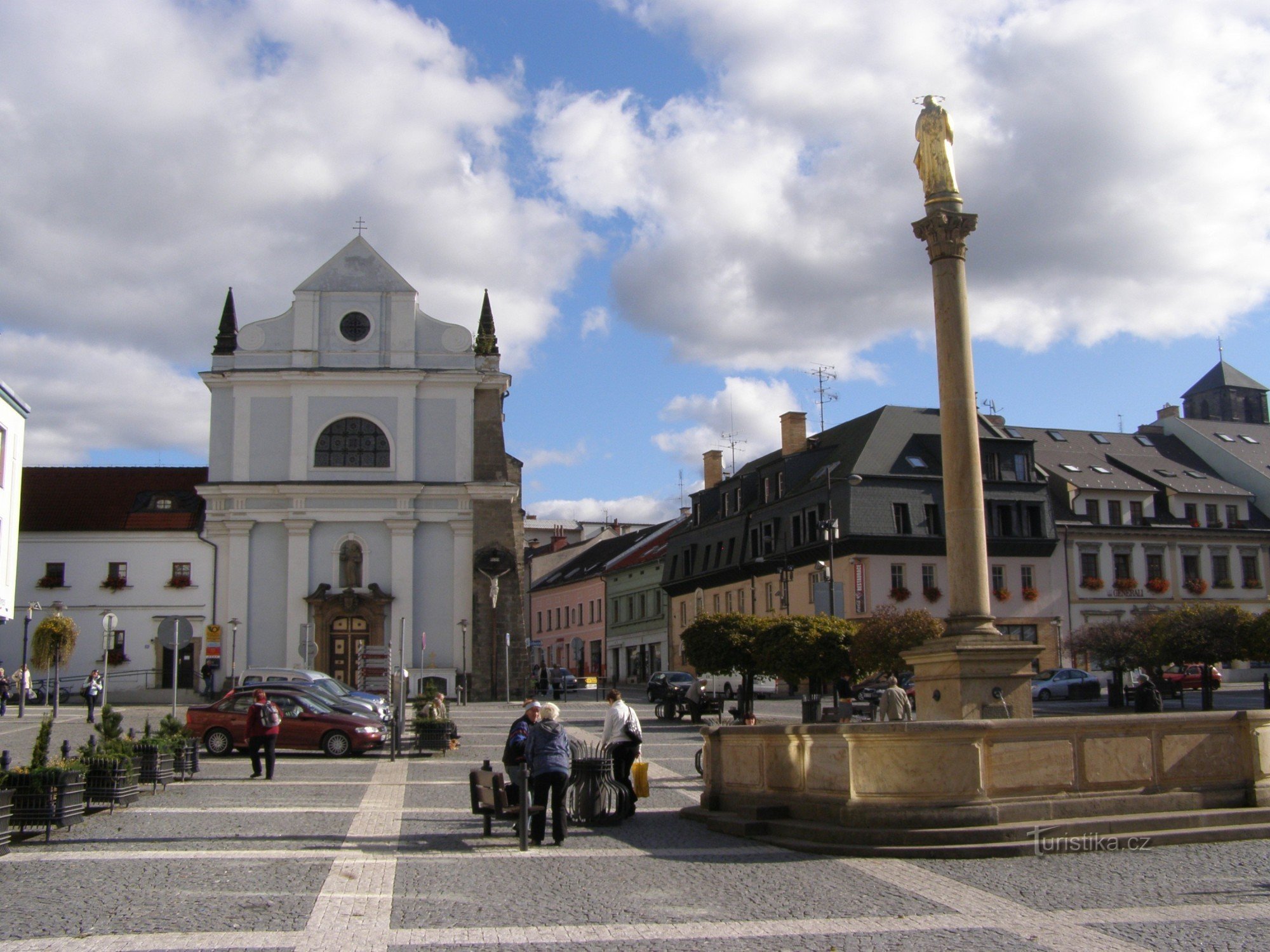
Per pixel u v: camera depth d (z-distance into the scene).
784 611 52.28
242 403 53.19
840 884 11.52
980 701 17.62
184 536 52.44
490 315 54.97
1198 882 11.43
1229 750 14.59
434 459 53.56
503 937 9.53
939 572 57.12
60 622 47.41
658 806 18.05
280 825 15.73
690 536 73.81
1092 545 61.06
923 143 19.12
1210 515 65.25
